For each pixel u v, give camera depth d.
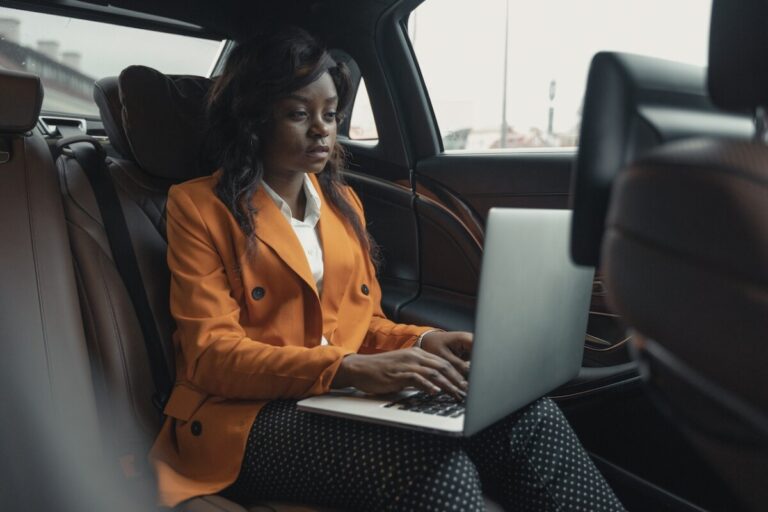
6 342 1.21
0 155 1.28
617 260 0.43
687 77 0.62
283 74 1.26
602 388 1.54
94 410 1.26
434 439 1.01
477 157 1.79
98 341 1.30
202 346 1.17
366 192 2.00
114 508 1.25
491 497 1.19
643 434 1.51
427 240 1.91
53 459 1.22
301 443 1.08
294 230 1.34
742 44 0.54
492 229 0.83
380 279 2.01
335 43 1.92
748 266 0.35
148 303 1.35
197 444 1.19
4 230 1.24
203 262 1.24
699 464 1.42
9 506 1.20
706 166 0.37
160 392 1.33
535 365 1.02
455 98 1.98
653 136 0.53
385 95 1.91
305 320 1.29
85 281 1.31
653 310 0.41
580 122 0.55
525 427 1.11
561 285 1.03
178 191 1.30
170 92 1.46
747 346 0.37
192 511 1.10
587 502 1.11
